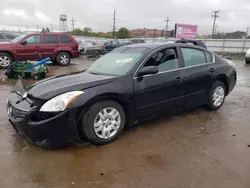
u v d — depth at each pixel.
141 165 2.88
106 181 2.57
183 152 3.20
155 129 3.96
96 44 20.95
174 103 4.16
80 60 17.28
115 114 3.46
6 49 11.16
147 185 2.50
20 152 3.13
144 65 3.78
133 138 3.60
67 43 12.88
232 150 3.27
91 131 3.22
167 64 4.08
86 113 3.19
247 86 8.03
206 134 3.80
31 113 3.02
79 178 2.61
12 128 3.89
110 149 3.26
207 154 3.16
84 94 3.15
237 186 2.50
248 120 4.48
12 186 2.46
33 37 11.94
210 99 4.83
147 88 3.73
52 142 3.07
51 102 3.02
